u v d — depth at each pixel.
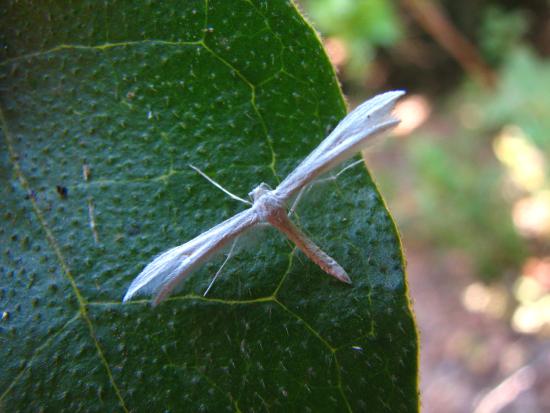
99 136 0.05
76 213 0.05
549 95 0.14
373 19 0.15
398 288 0.05
